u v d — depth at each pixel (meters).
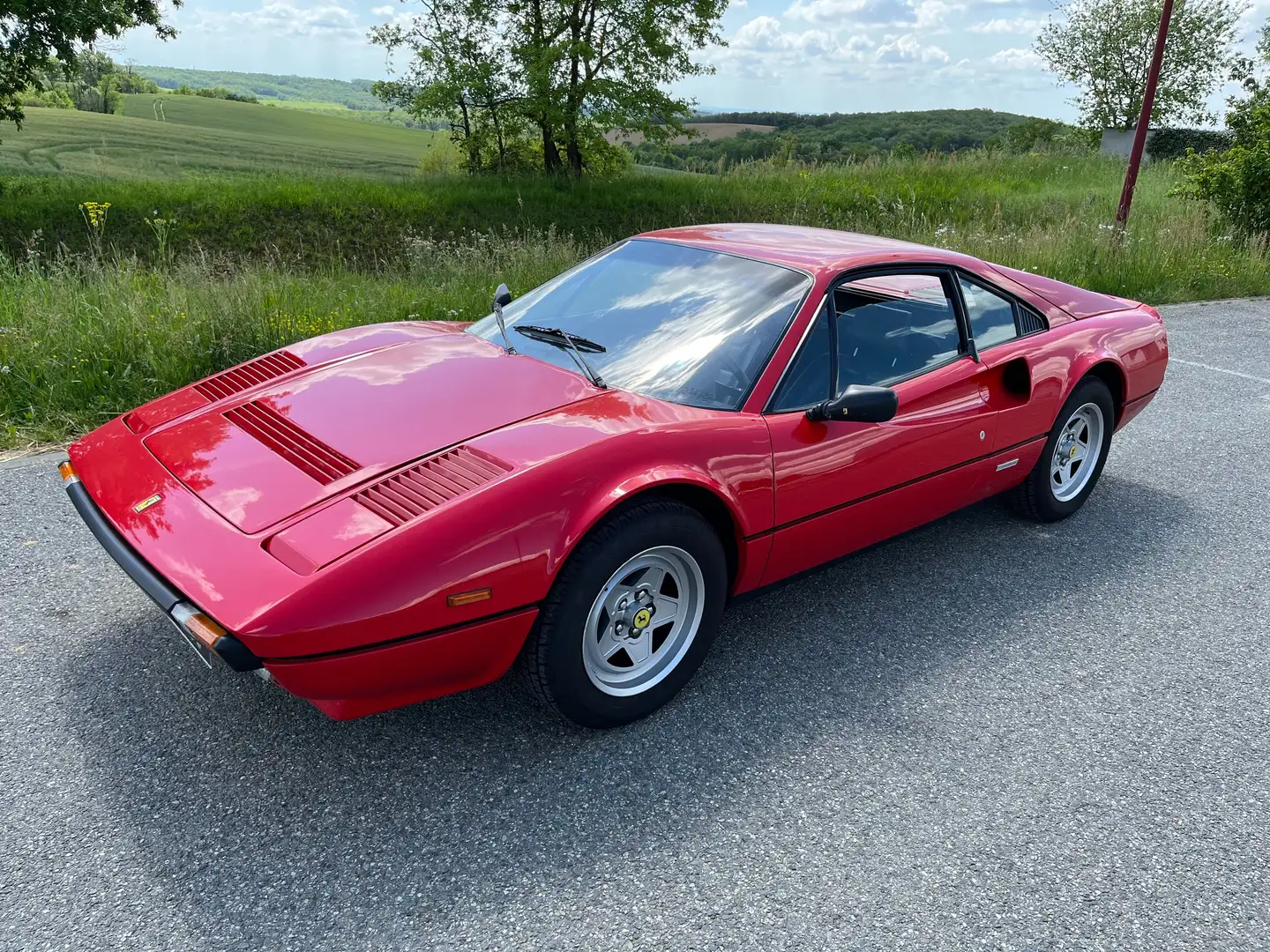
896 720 2.87
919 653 3.27
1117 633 3.49
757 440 2.79
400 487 2.34
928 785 2.58
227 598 2.07
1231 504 4.83
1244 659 3.35
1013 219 17.20
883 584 3.79
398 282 8.95
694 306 3.19
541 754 2.60
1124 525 4.51
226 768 2.46
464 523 2.21
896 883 2.21
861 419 2.88
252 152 48.16
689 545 2.63
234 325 5.89
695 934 2.02
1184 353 8.11
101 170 28.53
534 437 2.51
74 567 3.49
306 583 2.06
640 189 23.56
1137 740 2.85
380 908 2.04
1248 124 13.62
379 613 2.11
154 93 95.94
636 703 2.70
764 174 24.56
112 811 2.28
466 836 2.27
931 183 22.27
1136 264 11.08
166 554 2.24
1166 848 2.39
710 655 3.19
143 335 5.57
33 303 6.05
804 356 3.04
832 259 3.31
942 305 3.60
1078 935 2.09
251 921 1.98
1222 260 11.81
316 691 2.15
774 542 2.95
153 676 2.85
